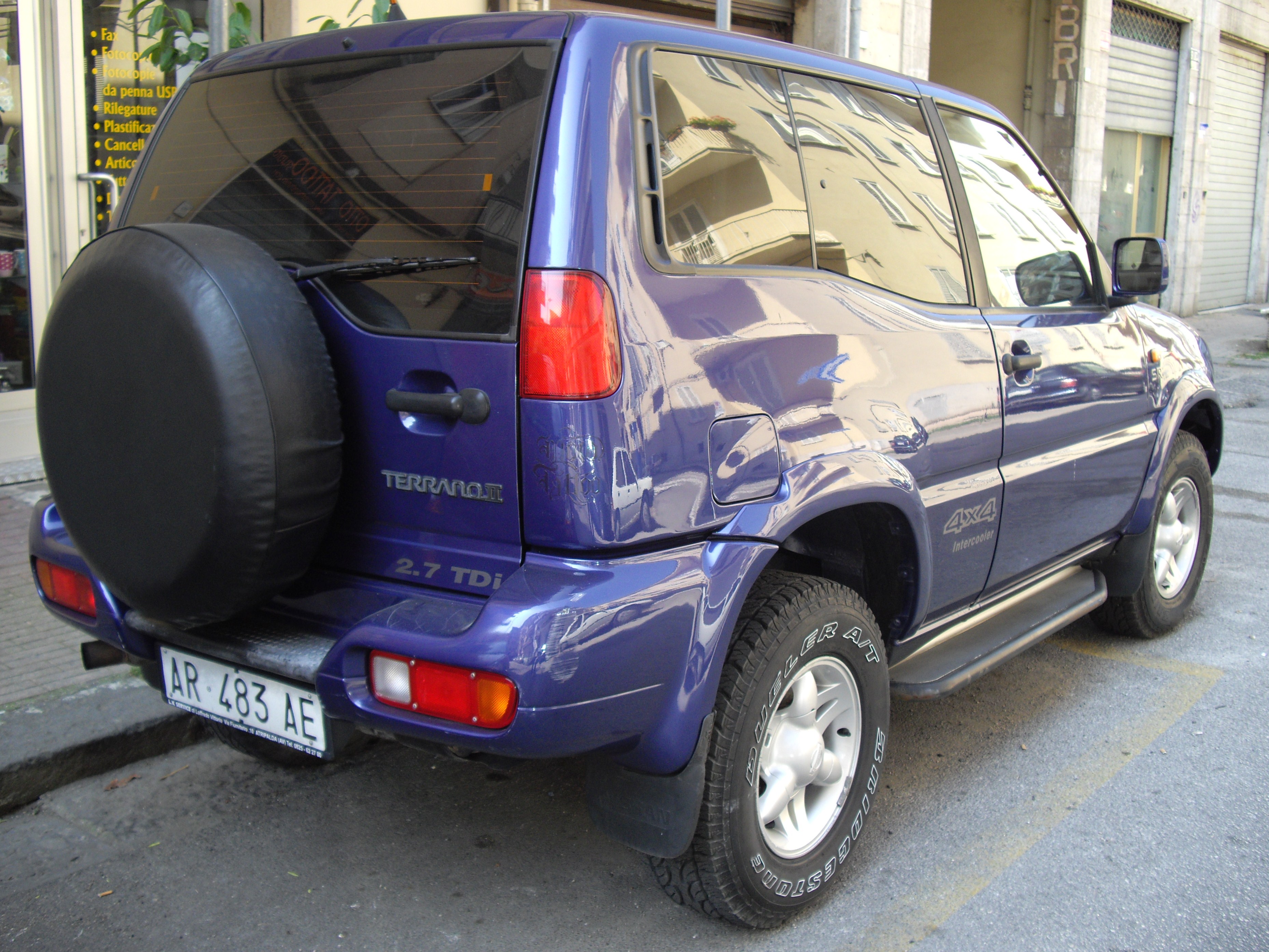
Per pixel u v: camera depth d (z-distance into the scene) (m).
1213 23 16.89
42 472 6.00
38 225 6.18
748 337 2.37
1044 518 3.49
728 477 2.30
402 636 2.07
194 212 2.66
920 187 3.11
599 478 2.07
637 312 2.14
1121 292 3.91
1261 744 3.57
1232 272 19.44
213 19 4.19
